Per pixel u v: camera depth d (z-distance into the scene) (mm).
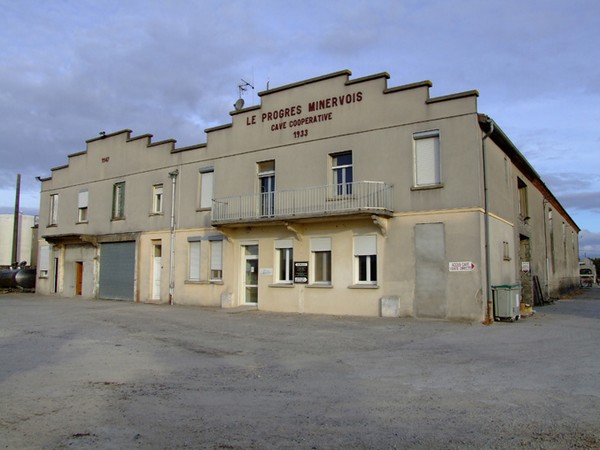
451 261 15812
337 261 17938
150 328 14328
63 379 7887
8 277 33594
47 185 31594
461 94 16016
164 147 24516
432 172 16516
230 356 10031
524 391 7156
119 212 26641
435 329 13766
